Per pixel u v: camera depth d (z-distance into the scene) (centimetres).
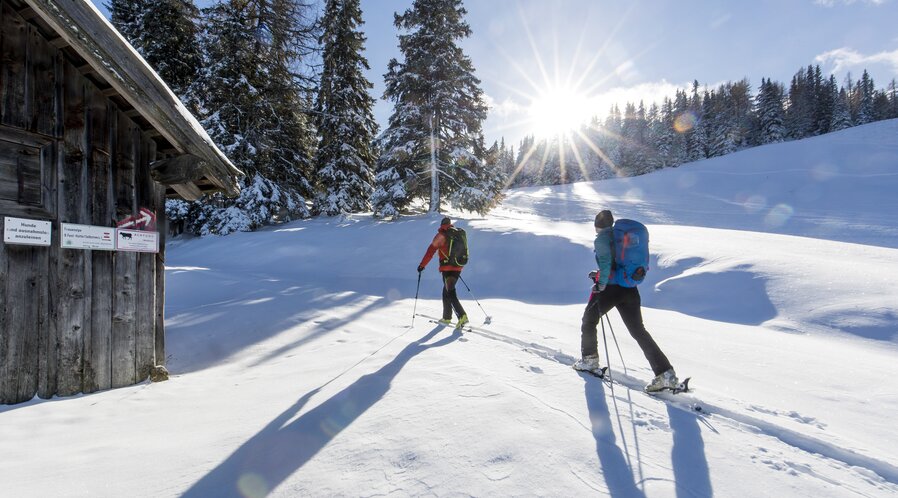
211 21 2112
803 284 683
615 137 8806
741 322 645
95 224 403
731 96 8988
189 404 338
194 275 1052
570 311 719
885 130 5594
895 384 357
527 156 10281
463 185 2047
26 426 294
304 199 2652
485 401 301
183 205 2356
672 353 457
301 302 757
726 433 268
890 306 560
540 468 217
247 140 2191
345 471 216
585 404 303
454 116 1995
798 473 223
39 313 365
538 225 1702
